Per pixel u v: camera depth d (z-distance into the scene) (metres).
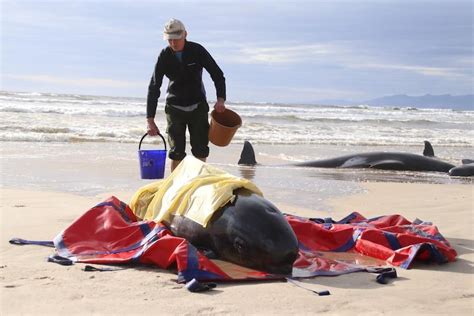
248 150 15.51
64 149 16.69
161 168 8.27
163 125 26.52
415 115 58.97
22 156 14.55
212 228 5.52
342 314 4.11
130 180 11.43
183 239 5.24
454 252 5.96
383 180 13.30
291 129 28.66
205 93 8.36
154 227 6.04
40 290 4.48
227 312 4.08
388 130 31.67
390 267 5.53
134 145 18.81
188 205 5.86
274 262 5.13
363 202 9.86
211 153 17.77
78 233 5.96
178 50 7.98
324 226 6.85
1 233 6.53
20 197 8.89
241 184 5.70
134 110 35.03
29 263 5.34
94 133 21.42
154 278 4.93
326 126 32.62
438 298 4.57
